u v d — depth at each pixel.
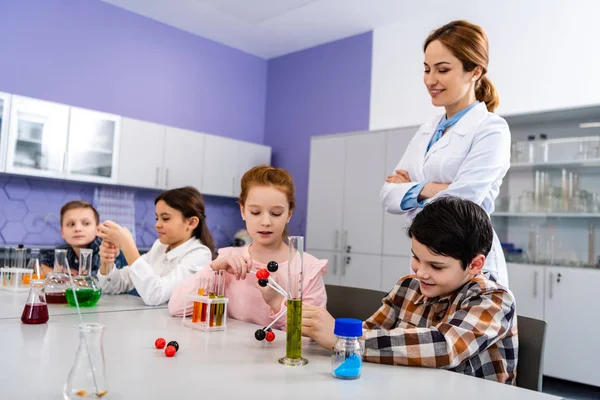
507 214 3.36
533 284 3.04
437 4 3.81
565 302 2.91
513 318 0.97
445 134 1.52
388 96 4.15
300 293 0.90
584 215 3.05
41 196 3.60
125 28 4.07
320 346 1.02
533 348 1.04
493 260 1.29
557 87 3.30
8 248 1.91
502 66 3.57
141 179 3.79
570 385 3.04
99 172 3.56
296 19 4.17
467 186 1.36
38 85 3.59
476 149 1.42
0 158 3.09
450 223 0.91
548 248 3.35
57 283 1.49
